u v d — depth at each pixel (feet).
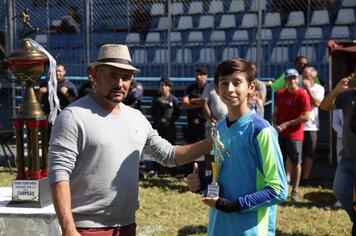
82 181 8.95
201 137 26.99
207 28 40.01
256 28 38.63
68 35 39.73
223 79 8.62
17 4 39.75
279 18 39.17
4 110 33.45
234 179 8.63
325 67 35.60
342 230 19.10
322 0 38.60
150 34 39.91
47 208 11.53
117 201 9.07
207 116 24.11
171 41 39.06
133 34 39.88
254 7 39.37
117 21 40.01
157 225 19.44
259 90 23.49
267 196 8.28
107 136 8.95
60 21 40.09
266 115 28.66
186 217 20.54
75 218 9.00
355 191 12.83
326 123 30.58
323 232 18.81
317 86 25.34
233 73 8.53
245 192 8.55
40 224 11.06
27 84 12.16
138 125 9.50
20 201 11.65
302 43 36.58
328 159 30.60
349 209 15.33
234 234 8.58
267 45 37.09
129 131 9.27
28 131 11.73
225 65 8.59
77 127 8.80
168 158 9.96
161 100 27.09
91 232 8.99
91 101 9.14
